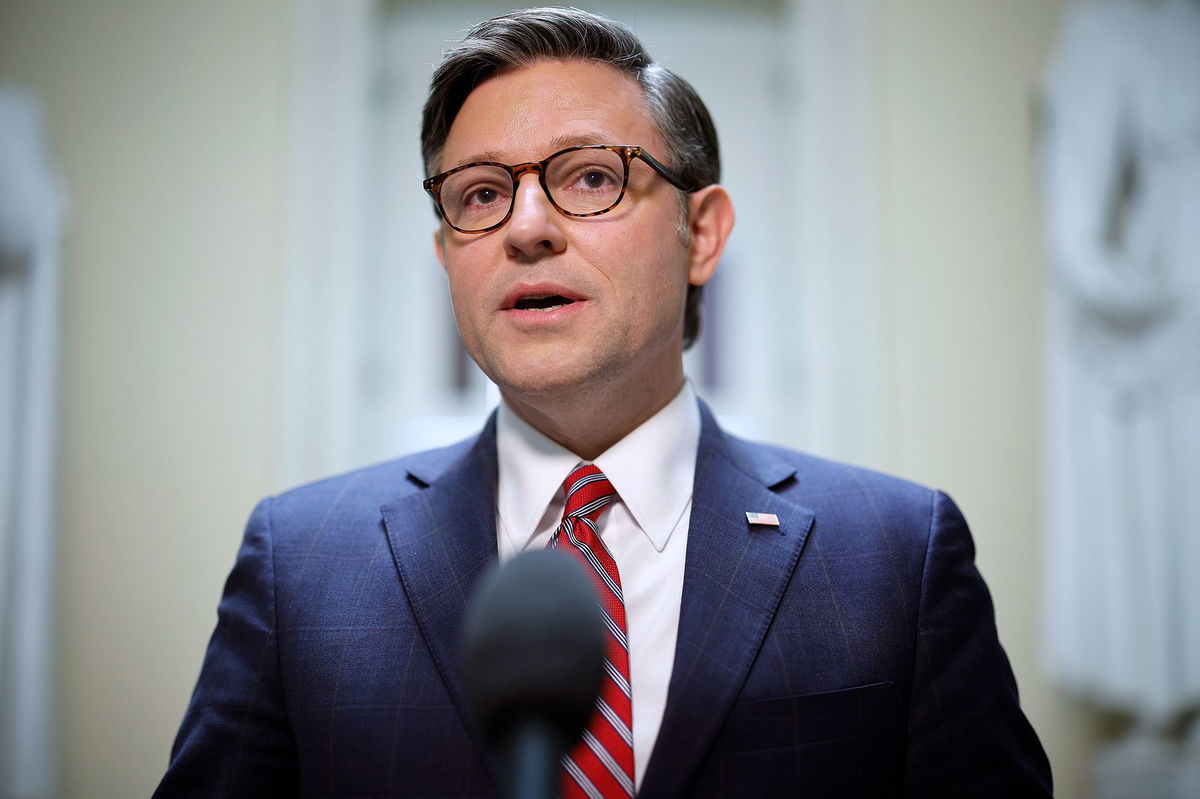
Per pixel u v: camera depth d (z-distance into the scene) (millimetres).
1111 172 2506
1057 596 2449
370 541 1073
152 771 2459
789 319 2791
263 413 2625
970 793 946
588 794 871
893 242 2699
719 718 901
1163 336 2418
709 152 1230
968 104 2734
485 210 1061
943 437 2609
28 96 2660
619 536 1047
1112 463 2430
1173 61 2512
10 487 2453
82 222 2648
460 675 942
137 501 2568
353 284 2711
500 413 1159
